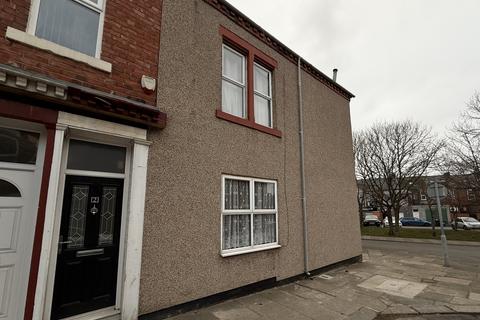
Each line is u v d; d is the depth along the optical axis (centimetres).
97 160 411
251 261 573
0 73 305
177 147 479
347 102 1070
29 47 344
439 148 1952
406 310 488
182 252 459
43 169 343
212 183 525
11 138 350
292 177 723
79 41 404
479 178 1728
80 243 377
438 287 634
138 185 414
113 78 413
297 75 819
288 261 662
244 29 663
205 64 554
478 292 597
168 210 450
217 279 504
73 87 350
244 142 606
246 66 668
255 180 621
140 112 418
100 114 391
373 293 581
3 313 317
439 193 1034
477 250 1350
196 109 520
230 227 561
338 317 451
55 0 391
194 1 556
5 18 335
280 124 719
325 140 888
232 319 429
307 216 750
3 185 337
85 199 390
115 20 431
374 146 2256
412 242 1741
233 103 631
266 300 523
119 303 390
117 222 412
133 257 394
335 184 899
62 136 357
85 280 374
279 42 747
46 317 335
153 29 477
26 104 335
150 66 462
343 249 879
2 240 326
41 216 331
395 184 2219
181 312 446
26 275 329
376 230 2522
